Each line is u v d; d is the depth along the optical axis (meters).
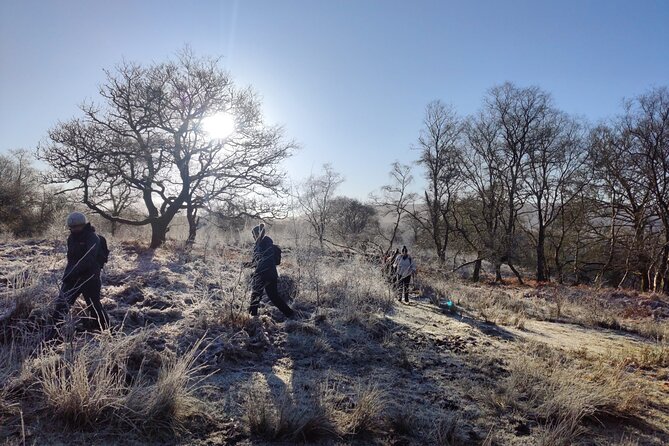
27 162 34.22
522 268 43.53
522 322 10.96
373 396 4.80
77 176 17.58
